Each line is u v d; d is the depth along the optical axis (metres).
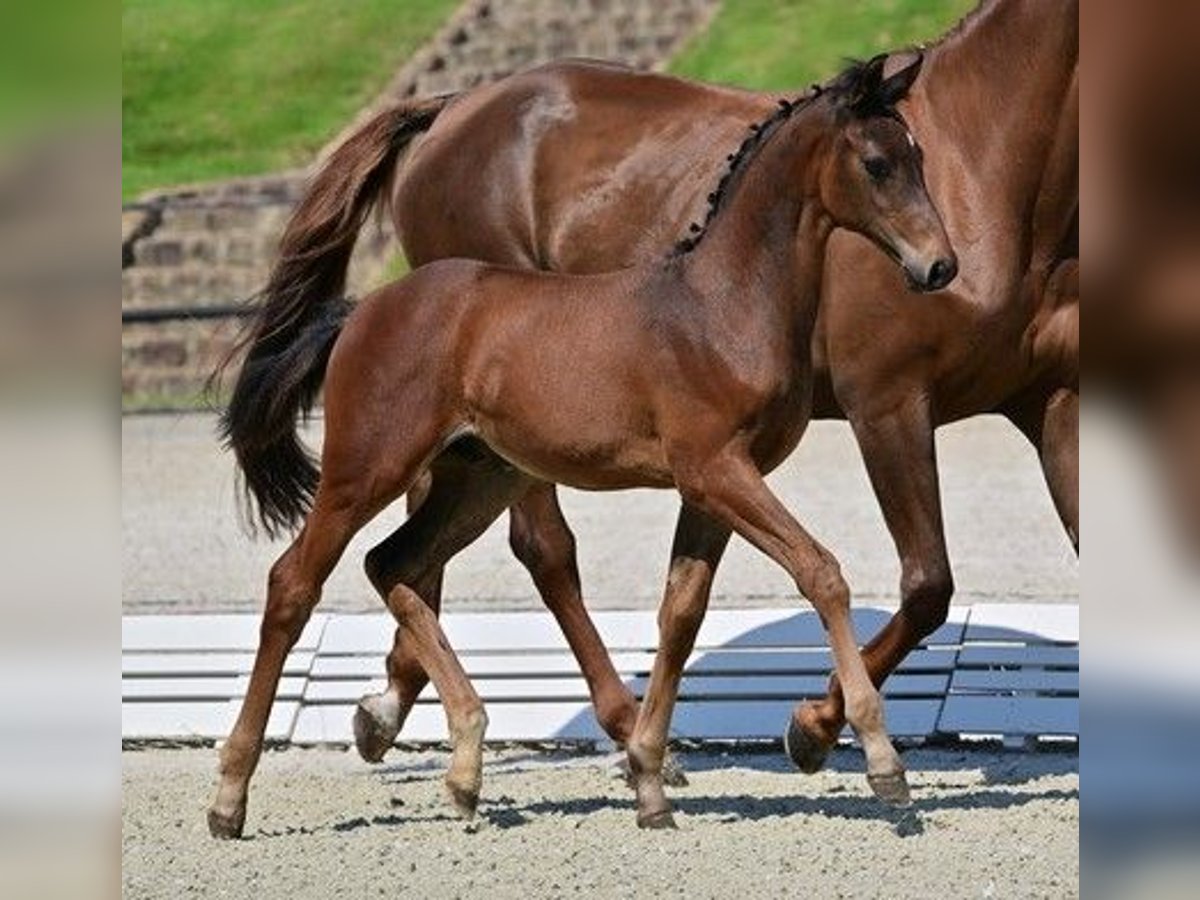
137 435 30.38
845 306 12.10
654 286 11.20
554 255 13.38
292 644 11.75
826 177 10.88
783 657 14.82
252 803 12.83
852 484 24.58
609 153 13.23
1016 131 11.88
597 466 11.29
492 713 14.80
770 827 11.43
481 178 13.74
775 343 10.96
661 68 40.22
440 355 11.51
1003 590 18.45
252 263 35.66
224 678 15.20
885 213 10.72
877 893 9.77
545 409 11.27
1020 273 11.89
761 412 10.93
